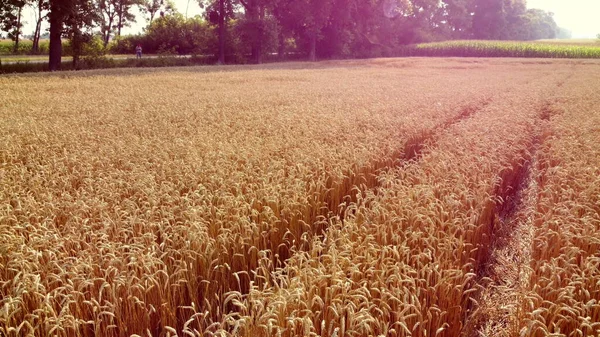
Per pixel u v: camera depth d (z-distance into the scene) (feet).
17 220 15.74
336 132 31.48
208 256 13.58
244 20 170.50
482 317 13.65
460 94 59.47
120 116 41.06
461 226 15.57
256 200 17.51
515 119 37.50
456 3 337.72
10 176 20.97
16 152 26.08
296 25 193.77
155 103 52.01
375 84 79.92
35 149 27.12
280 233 16.39
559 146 27.73
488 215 18.54
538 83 79.15
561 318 11.52
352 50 220.23
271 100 55.16
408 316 10.32
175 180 20.44
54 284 11.96
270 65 153.69
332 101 52.26
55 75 93.50
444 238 14.21
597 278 12.33
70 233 14.56
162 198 17.75
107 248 13.08
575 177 21.58
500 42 244.22
